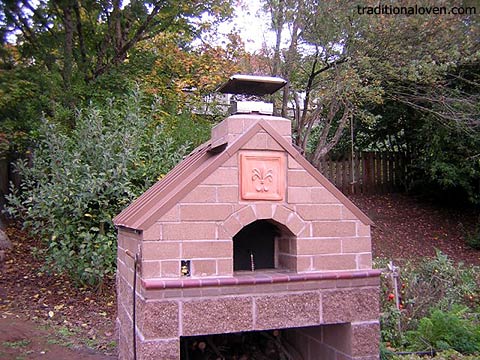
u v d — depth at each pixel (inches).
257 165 153.0
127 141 308.5
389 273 255.3
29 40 421.4
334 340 169.9
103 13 457.1
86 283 313.4
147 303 138.7
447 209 541.0
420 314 239.9
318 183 159.5
